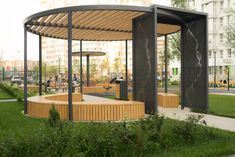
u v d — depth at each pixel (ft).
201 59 46.14
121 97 66.44
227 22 168.14
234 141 24.38
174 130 24.13
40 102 41.39
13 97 73.31
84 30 53.62
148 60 41.57
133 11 39.58
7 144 18.03
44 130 20.47
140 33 43.50
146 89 42.09
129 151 20.38
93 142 19.49
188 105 49.21
